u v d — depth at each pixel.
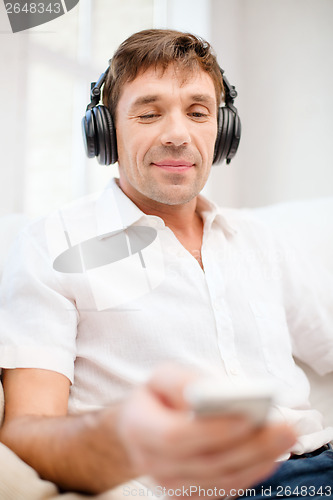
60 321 0.88
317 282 1.20
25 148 1.67
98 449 0.49
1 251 1.11
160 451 0.34
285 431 0.35
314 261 1.37
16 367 0.81
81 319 0.92
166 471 0.36
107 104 1.07
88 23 1.89
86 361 0.90
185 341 0.91
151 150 0.97
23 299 0.90
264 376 0.95
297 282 1.16
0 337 0.84
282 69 2.44
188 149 0.98
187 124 0.99
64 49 1.81
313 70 2.35
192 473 0.36
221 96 1.13
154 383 0.37
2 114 1.60
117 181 1.15
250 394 0.32
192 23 2.30
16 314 0.88
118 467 0.50
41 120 1.72
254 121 2.51
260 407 0.32
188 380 0.36
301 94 2.39
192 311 0.94
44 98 1.73
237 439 0.33
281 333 1.02
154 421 0.34
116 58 1.02
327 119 2.31
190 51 1.00
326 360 1.14
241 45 2.54
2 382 0.85
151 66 0.98
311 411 0.98
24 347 0.83
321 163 2.33
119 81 1.01
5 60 1.60
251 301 1.02
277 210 1.55
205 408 0.32
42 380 0.81
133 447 0.37
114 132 1.05
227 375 0.90
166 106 0.98
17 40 1.63
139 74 0.98
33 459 0.64
